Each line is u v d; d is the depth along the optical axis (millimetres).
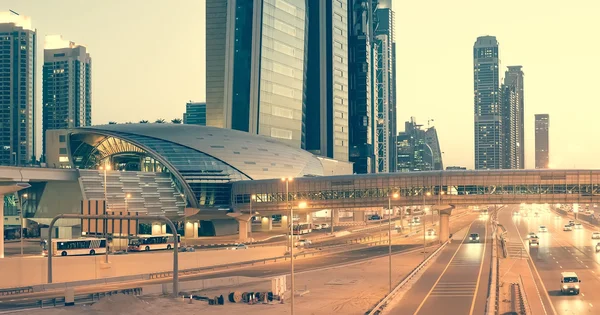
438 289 110750
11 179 183750
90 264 122125
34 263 114312
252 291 114188
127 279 125312
